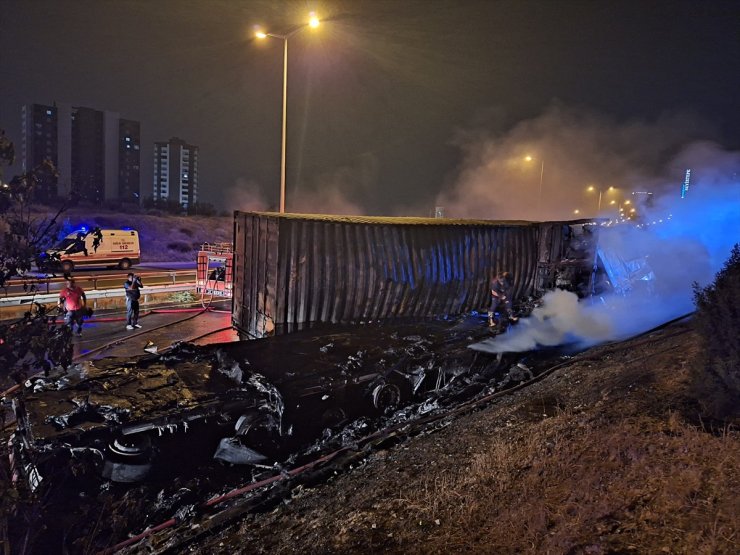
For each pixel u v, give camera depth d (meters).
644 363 6.33
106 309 16.89
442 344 8.09
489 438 5.02
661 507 3.04
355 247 9.30
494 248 11.12
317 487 5.06
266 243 9.11
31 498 3.46
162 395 5.56
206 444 5.50
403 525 3.58
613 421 4.54
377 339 7.95
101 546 4.32
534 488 3.66
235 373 6.23
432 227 10.16
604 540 2.84
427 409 7.21
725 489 3.08
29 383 5.65
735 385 4.16
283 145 19.48
